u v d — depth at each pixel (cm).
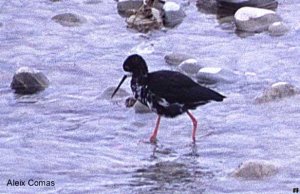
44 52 1895
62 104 1652
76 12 2111
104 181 1374
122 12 2117
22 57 1866
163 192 1337
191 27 2019
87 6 2158
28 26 2033
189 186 1354
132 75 1552
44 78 1730
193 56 1845
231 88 1702
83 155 1460
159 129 1555
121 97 1672
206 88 1541
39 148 1484
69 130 1551
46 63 1836
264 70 1777
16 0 2198
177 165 1425
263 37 1941
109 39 1961
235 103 1636
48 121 1584
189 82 1530
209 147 1487
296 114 1580
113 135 1535
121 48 1911
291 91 1641
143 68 1538
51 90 1711
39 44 1934
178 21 2048
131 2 2116
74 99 1672
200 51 1878
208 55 1856
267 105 1617
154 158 1452
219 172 1397
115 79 1761
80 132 1544
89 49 1908
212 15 2084
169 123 1576
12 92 1702
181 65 1769
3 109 1631
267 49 1878
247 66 1795
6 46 1922
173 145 1498
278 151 1458
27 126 1564
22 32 1998
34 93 1697
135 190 1342
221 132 1534
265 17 1981
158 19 2033
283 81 1716
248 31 1972
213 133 1532
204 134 1530
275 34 1947
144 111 1616
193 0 2170
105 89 1695
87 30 2014
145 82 1535
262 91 1677
